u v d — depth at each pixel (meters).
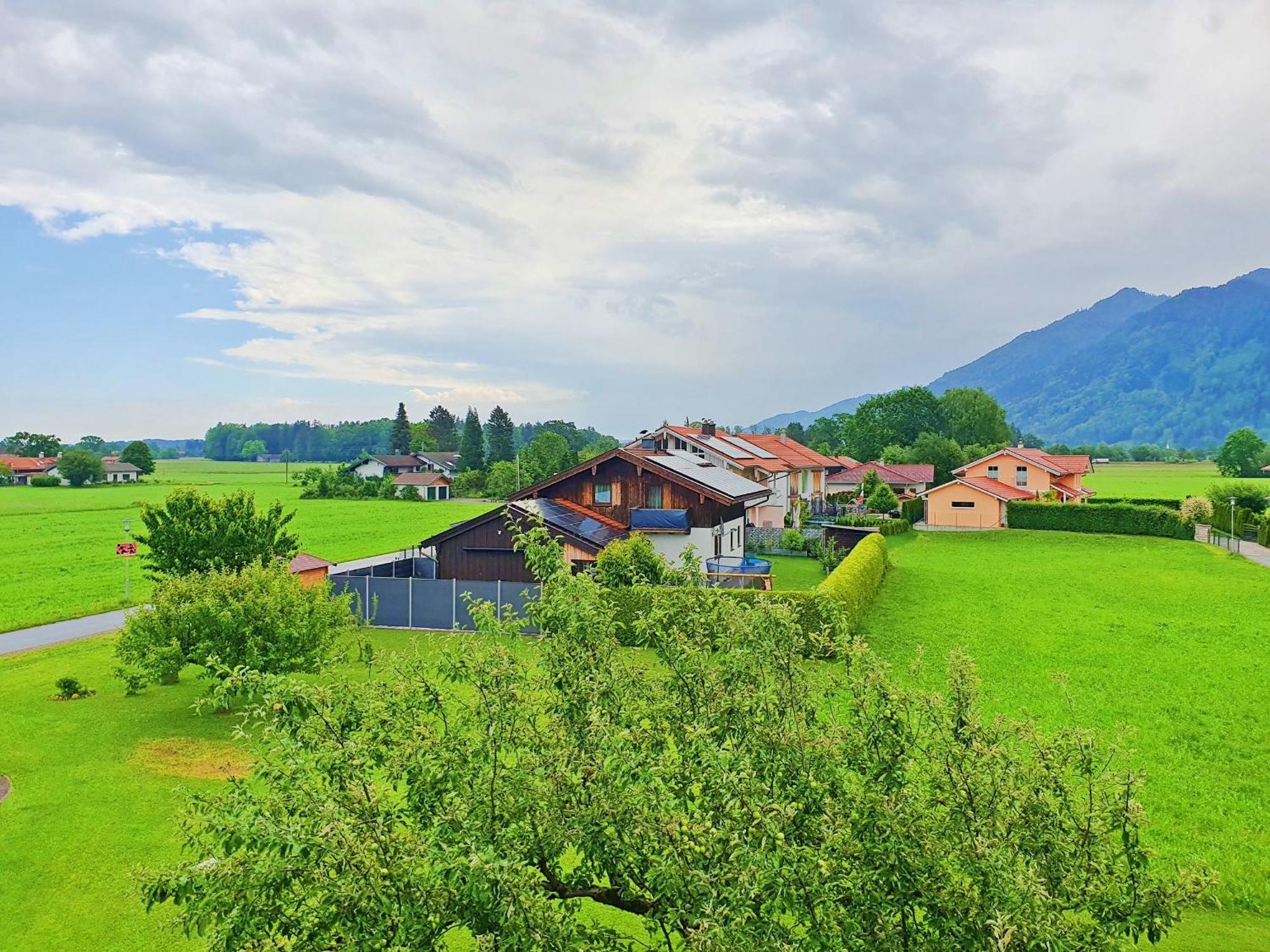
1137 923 6.53
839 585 26.69
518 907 5.52
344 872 5.55
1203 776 16.30
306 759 6.47
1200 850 13.50
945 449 107.50
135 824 14.16
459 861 5.38
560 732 7.53
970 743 7.33
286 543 27.94
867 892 6.31
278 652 20.41
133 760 17.19
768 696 7.65
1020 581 39.94
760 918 5.83
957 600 34.72
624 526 38.41
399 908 5.61
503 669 7.56
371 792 6.30
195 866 6.25
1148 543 56.44
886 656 25.02
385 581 30.67
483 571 33.88
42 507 89.31
